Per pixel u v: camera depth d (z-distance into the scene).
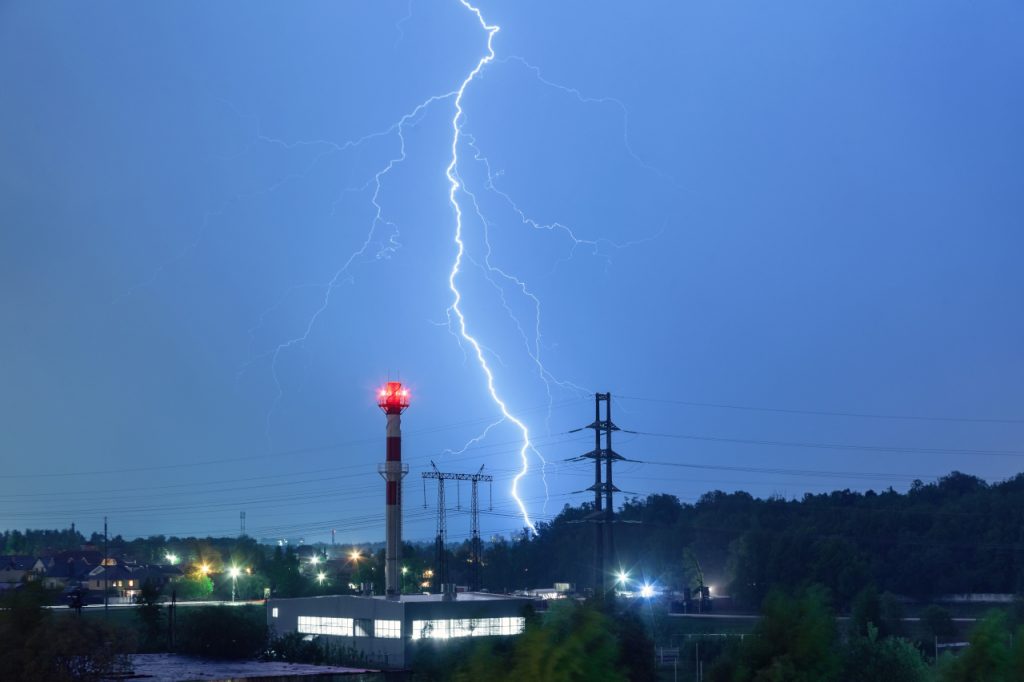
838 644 36.31
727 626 73.12
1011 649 25.22
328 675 47.72
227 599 124.69
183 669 50.91
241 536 165.50
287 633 67.69
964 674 25.42
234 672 49.34
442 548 89.31
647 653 40.41
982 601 91.94
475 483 91.12
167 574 164.12
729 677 28.61
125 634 35.78
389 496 84.94
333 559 193.38
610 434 63.38
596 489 62.69
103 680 35.66
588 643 21.67
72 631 34.19
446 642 59.47
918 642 51.84
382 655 65.88
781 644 27.22
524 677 20.92
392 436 85.75
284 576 122.81
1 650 33.38
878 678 35.06
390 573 83.75
